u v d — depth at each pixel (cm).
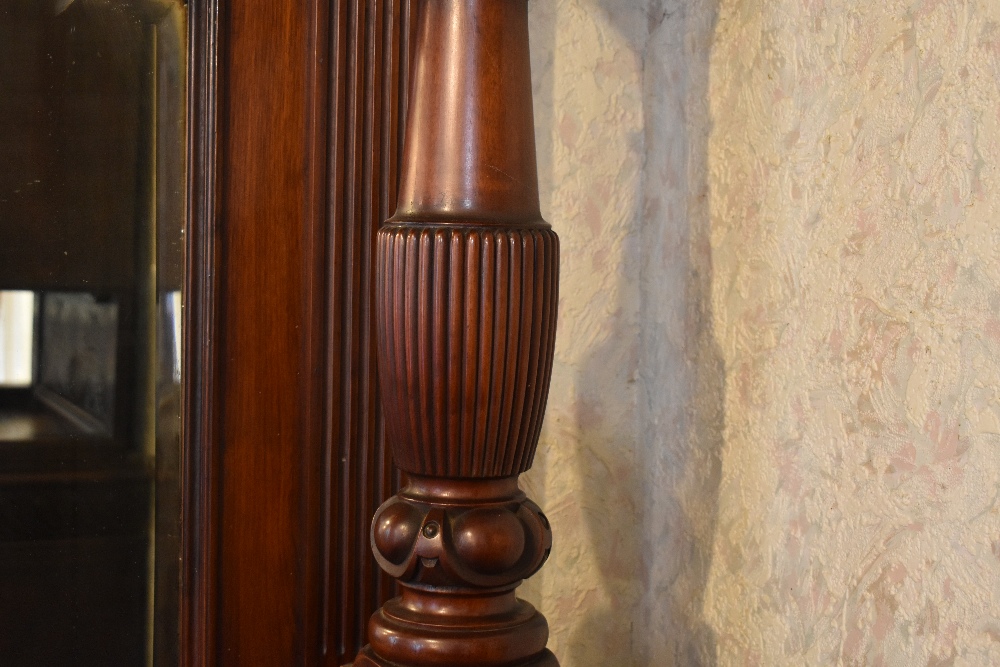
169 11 68
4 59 64
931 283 51
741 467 67
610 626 81
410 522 53
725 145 70
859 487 56
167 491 69
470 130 51
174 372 69
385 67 72
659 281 78
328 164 71
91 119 66
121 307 68
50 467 66
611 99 80
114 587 68
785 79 63
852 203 57
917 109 52
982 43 48
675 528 76
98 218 67
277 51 69
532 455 55
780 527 63
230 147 68
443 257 50
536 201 54
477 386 50
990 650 47
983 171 48
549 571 79
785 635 62
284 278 70
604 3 80
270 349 69
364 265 72
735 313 68
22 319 65
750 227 67
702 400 72
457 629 52
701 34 73
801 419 61
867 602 55
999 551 47
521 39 53
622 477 82
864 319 56
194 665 68
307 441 70
